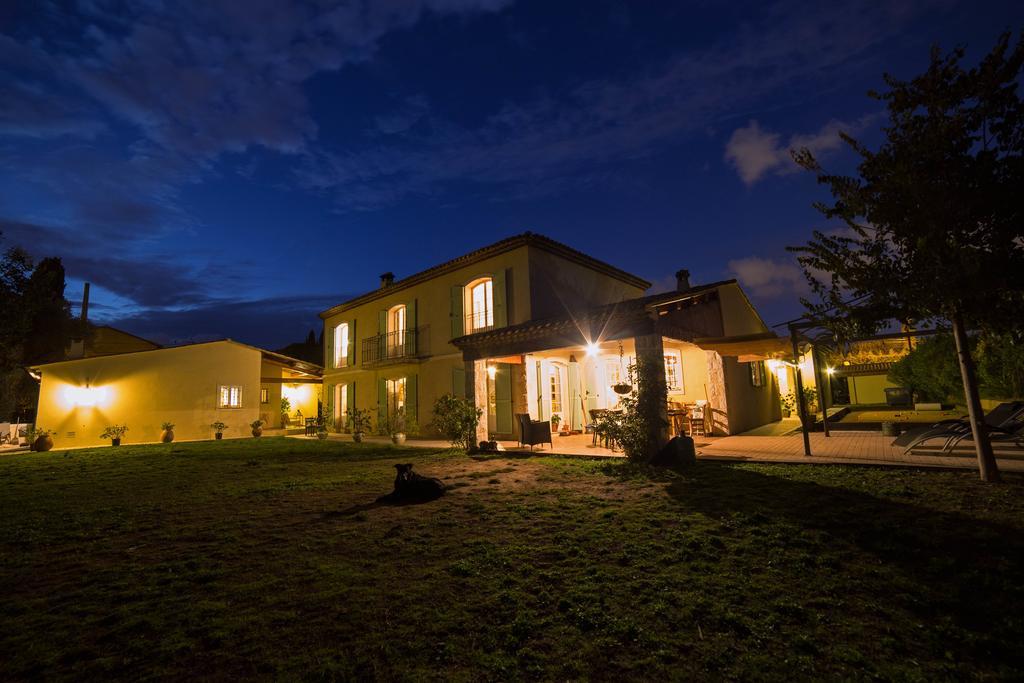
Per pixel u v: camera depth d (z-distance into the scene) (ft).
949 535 13.25
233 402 59.93
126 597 11.82
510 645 9.20
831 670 8.13
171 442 53.26
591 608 10.43
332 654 9.09
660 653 8.77
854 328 19.71
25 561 14.62
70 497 23.61
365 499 21.31
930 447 26.50
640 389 28.48
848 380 71.97
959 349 19.01
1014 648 8.45
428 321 52.49
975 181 16.85
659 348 29.01
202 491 24.23
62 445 54.44
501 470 27.07
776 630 9.36
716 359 39.29
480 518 17.53
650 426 27.76
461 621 10.17
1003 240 16.67
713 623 9.73
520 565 12.95
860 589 10.83
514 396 44.11
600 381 45.98
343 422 67.10
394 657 8.93
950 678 7.80
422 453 37.19
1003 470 19.86
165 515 19.66
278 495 22.67
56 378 56.65
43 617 10.90
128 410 54.75
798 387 28.25
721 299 43.98
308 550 14.79
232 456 38.37
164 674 8.64
